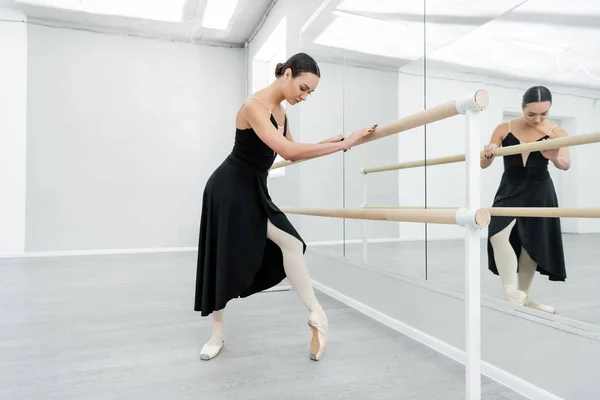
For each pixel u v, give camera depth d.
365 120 2.54
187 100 5.53
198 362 1.62
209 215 1.60
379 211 1.41
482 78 1.63
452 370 1.56
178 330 2.04
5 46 4.74
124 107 5.25
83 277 3.49
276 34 4.60
